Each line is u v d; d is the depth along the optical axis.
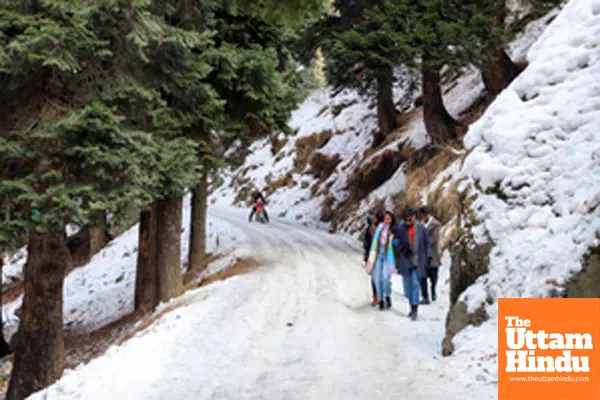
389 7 13.91
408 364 4.96
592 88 5.18
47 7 7.50
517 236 4.91
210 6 10.86
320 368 5.04
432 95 17.70
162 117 9.94
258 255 15.48
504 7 15.16
